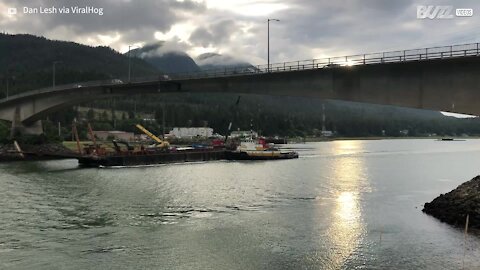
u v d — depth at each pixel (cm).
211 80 7756
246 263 2978
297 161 11306
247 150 12144
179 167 9406
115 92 10100
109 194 5591
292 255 3139
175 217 4288
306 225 3962
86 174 7806
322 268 2889
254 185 6475
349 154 14450
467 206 3994
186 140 19500
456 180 7156
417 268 2872
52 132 15938
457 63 4472
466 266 2895
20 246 3316
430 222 4034
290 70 6069
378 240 3481
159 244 3388
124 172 8219
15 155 10450
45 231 3738
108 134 18675
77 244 3375
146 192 5766
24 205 4828
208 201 5128
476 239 3462
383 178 7412
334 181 6969
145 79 9388
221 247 3319
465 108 4447
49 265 2917
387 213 4441
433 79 4650
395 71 4959
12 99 12425
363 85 5269
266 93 6700
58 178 7175
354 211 4547
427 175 7912
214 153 11600
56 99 11425
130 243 3412
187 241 3472
